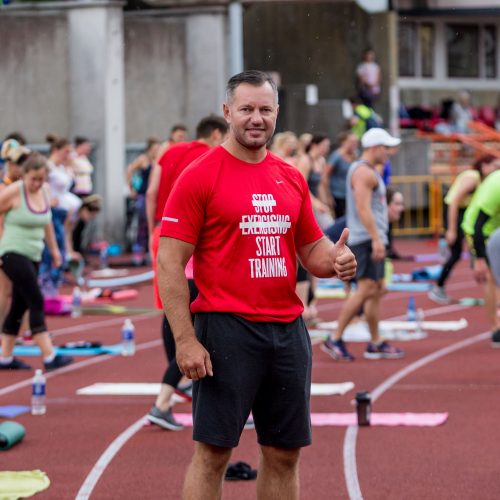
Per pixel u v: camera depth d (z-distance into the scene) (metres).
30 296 19.61
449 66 60.41
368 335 23.30
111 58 41.59
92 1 41.31
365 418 15.58
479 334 24.02
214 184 9.52
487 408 16.69
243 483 12.77
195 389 9.61
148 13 44.16
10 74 42.00
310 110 51.12
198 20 44.03
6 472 13.27
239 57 38.78
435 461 13.80
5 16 41.94
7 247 19.48
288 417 9.64
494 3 57.59
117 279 33.91
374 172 19.97
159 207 15.92
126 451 14.34
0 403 17.30
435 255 41.88
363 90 51.62
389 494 12.48
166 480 13.05
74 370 19.97
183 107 44.50
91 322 26.22
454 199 28.48
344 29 55.38
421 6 57.91
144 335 24.12
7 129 42.09
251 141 9.51
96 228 41.16
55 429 15.58
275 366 9.55
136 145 43.56
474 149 53.69
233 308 9.45
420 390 18.05
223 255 9.51
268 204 9.59
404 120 55.28
